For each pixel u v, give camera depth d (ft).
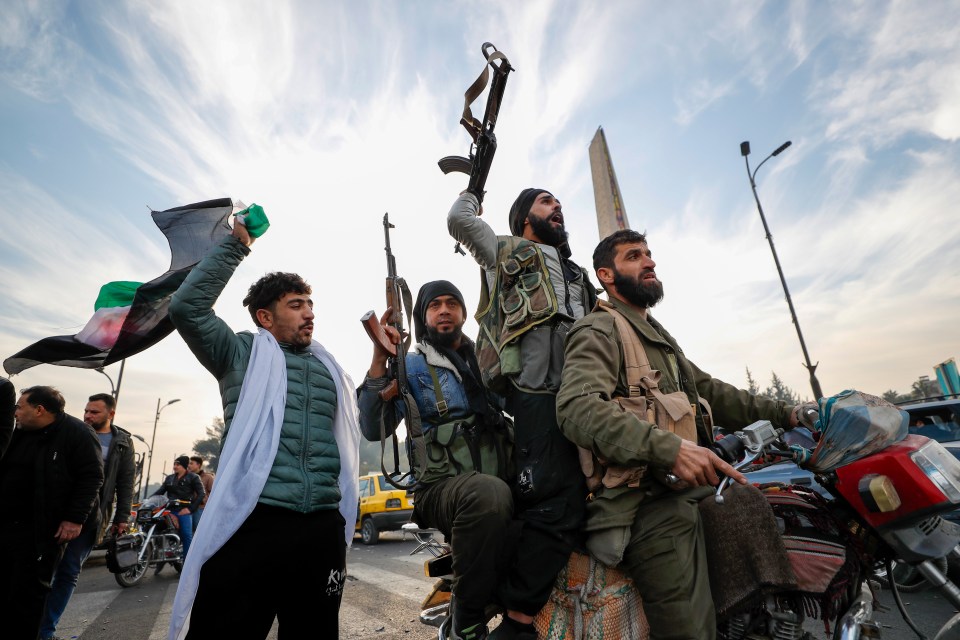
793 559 4.49
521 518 4.91
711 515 4.76
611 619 4.72
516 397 5.36
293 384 6.78
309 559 6.12
